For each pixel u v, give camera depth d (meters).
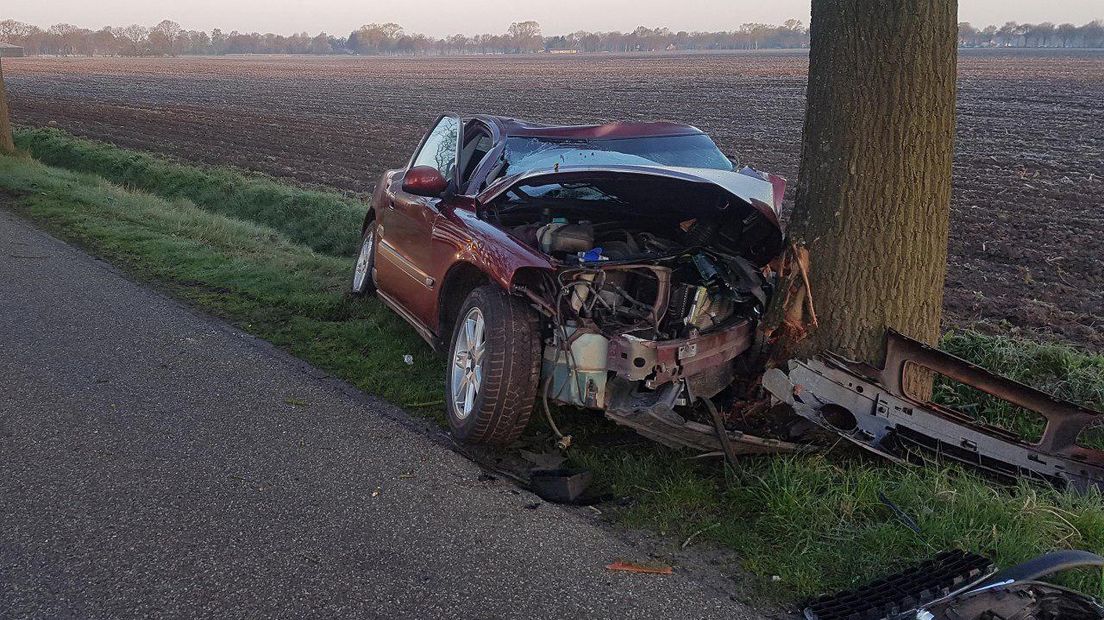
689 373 4.41
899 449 4.39
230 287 8.30
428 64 148.25
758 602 3.36
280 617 3.19
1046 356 5.74
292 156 23.91
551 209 5.70
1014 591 3.12
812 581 3.46
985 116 35.19
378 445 4.73
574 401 4.42
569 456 4.58
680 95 54.88
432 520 3.92
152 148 25.42
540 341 4.54
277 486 4.21
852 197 4.58
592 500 4.18
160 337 6.63
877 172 4.53
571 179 5.15
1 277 8.30
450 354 4.98
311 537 3.75
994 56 136.00
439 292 5.40
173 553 3.59
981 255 11.52
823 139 4.66
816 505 3.89
